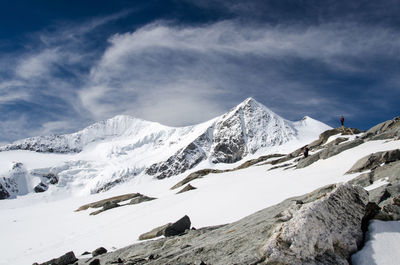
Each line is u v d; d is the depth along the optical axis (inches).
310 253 304.0
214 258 361.7
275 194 1155.9
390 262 293.0
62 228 2154.3
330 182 1046.4
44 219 2869.1
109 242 1222.3
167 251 550.0
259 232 375.6
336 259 303.1
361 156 1256.8
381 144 1330.0
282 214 406.6
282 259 303.3
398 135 1358.3
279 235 320.5
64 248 1390.3
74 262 784.3
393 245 309.1
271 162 2461.9
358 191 363.3
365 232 336.8
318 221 319.9
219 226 682.8
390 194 462.0
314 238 310.8
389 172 697.0
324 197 341.1
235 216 1023.6
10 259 1503.4
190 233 658.8
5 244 1918.1
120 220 1798.7
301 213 326.3
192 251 390.6
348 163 1247.5
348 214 337.7
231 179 2069.4
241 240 376.2
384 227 333.1
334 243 316.5
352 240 320.2
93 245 1250.6
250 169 2401.6
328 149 1557.6
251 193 1322.6
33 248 1678.2
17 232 2332.7
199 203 1491.1
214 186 1923.0
